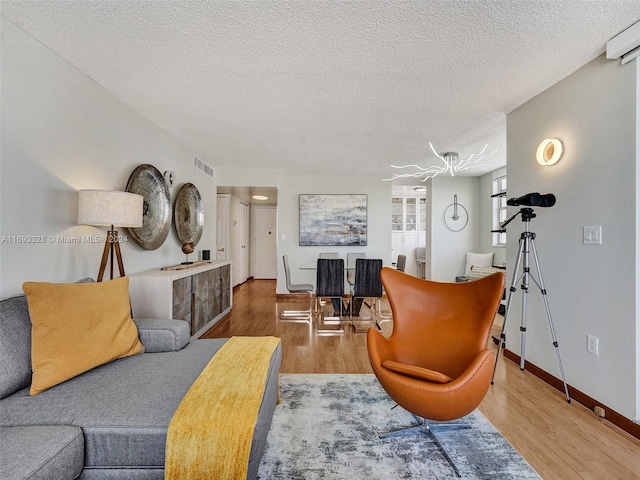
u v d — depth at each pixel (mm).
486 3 1562
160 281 2682
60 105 2068
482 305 1917
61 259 2082
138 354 1806
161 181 3289
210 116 3059
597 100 2029
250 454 1200
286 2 1555
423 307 2109
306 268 5637
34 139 1882
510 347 2895
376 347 1823
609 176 1944
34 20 1711
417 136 3635
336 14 1641
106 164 2525
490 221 5555
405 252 7672
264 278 8688
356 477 1442
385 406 2068
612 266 1926
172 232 3701
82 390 1378
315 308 4863
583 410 2043
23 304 1501
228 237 6598
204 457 1161
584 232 2117
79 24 1742
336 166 5203
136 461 1203
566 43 1885
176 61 2109
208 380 1460
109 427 1192
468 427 1828
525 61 2082
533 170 2617
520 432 1806
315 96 2617
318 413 1979
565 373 2260
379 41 1872
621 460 1572
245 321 4277
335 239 6016
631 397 1804
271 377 1684
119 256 2223
